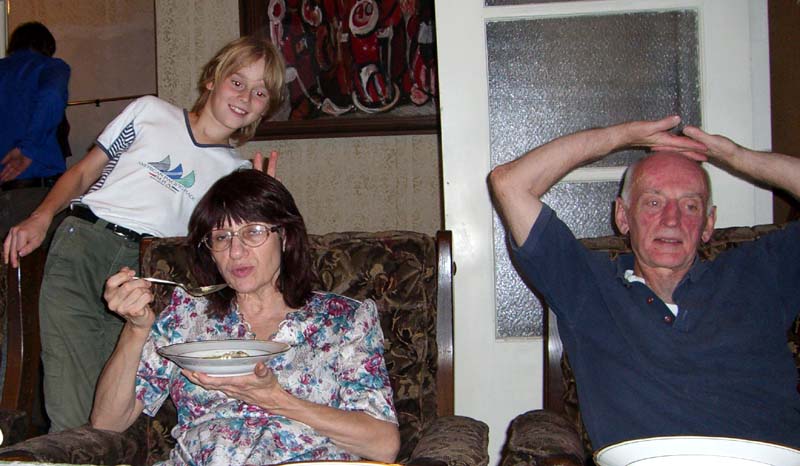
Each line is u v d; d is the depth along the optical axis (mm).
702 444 1011
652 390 1688
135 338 1598
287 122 3764
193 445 1550
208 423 1579
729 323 1717
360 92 3738
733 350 1695
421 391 1814
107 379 1628
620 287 1772
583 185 2453
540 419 1632
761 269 1771
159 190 2262
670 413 1670
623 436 1684
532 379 2436
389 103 3732
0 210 3207
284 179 3844
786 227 1803
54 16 4973
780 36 2467
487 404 2455
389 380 1740
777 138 2520
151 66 5008
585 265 1780
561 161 1779
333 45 3740
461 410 2465
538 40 2471
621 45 2455
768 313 1739
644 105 2455
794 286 1769
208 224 1625
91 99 5020
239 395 1413
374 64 3736
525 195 1770
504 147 2490
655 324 1719
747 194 2348
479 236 2445
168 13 3721
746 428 1649
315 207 3840
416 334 1832
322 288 1862
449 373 1824
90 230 2215
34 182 3244
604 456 1014
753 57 2367
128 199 2252
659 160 1798
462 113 2447
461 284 2457
